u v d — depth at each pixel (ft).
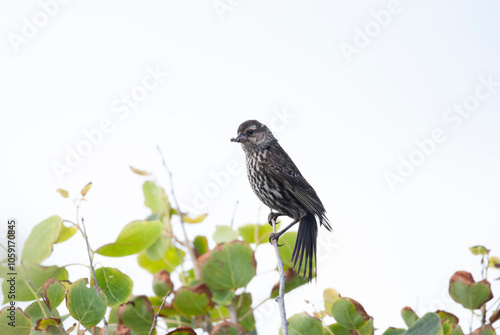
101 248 27.50
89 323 23.81
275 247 28.55
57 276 25.95
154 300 29.19
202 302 27.78
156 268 33.09
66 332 23.44
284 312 24.34
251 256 28.07
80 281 23.91
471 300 26.86
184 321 29.32
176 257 32.99
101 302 23.91
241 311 29.58
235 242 28.04
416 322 24.11
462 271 27.12
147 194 31.83
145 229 27.73
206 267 27.84
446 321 25.88
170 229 31.40
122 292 26.96
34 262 25.30
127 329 24.66
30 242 25.22
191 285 30.12
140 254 32.89
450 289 27.25
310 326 26.08
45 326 23.30
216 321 30.12
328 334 26.21
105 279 26.84
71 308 23.67
